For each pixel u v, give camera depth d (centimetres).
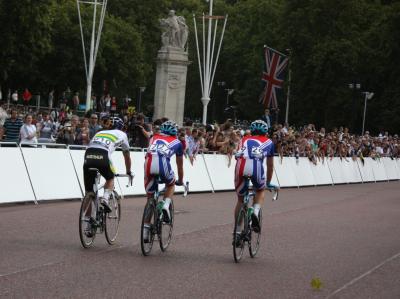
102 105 6134
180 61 5400
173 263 1266
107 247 1389
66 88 8131
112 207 1420
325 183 3891
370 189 3688
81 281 1072
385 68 7650
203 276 1166
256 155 1309
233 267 1265
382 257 1470
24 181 1977
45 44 5869
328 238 1711
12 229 1528
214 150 2953
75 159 2166
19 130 2488
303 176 3650
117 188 2323
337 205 2602
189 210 2128
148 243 1325
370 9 8469
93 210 1355
